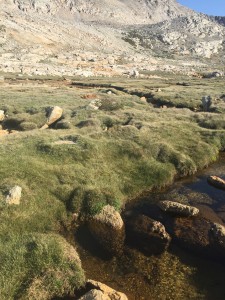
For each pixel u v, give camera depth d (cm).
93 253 1327
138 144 2361
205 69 18062
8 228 1409
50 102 4578
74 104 4491
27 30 18250
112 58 17275
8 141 2403
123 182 1905
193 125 3030
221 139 2717
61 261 1198
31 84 8162
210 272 1230
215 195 1855
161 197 1831
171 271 1230
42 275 1145
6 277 1123
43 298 1086
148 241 1409
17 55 14300
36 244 1255
